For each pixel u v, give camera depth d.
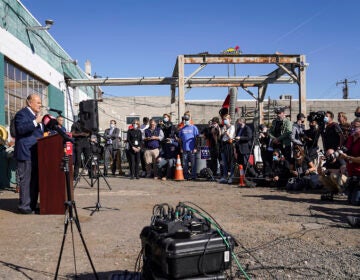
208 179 12.91
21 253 4.37
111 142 15.17
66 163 3.61
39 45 14.57
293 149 10.23
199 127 18.48
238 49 21.00
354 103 34.09
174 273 2.64
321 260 3.98
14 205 7.62
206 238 2.77
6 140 10.02
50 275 3.68
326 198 7.85
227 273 3.62
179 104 16.19
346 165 7.75
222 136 12.00
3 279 3.58
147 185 11.08
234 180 11.38
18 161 6.73
